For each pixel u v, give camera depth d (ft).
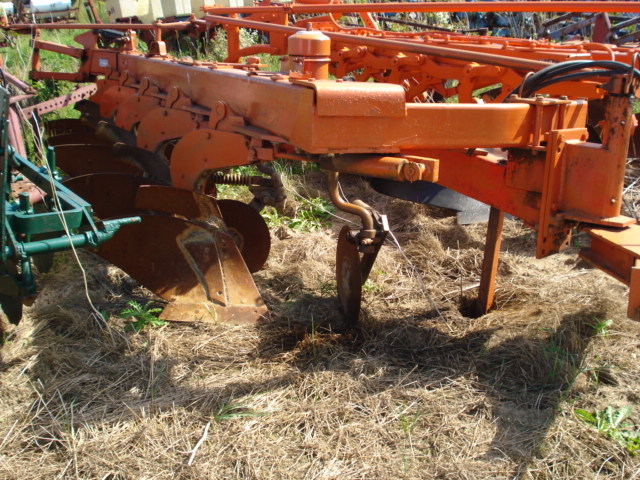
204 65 13.41
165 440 9.43
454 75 18.34
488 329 12.75
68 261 15.21
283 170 22.49
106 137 17.19
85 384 10.74
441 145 9.84
